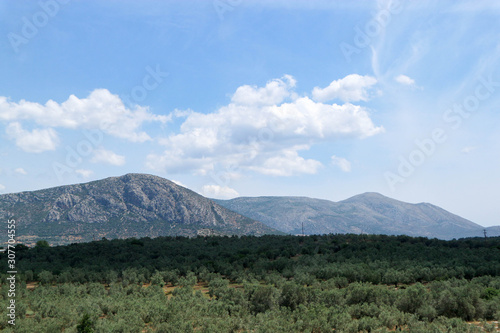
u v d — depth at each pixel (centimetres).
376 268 6612
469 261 7069
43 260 8444
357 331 3238
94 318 3566
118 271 6731
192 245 10631
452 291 4122
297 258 8625
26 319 3641
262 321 3488
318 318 3419
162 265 7325
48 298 4591
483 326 3350
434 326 3141
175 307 3881
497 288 4891
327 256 8081
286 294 4288
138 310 3884
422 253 8150
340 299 4175
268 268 7256
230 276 6700
